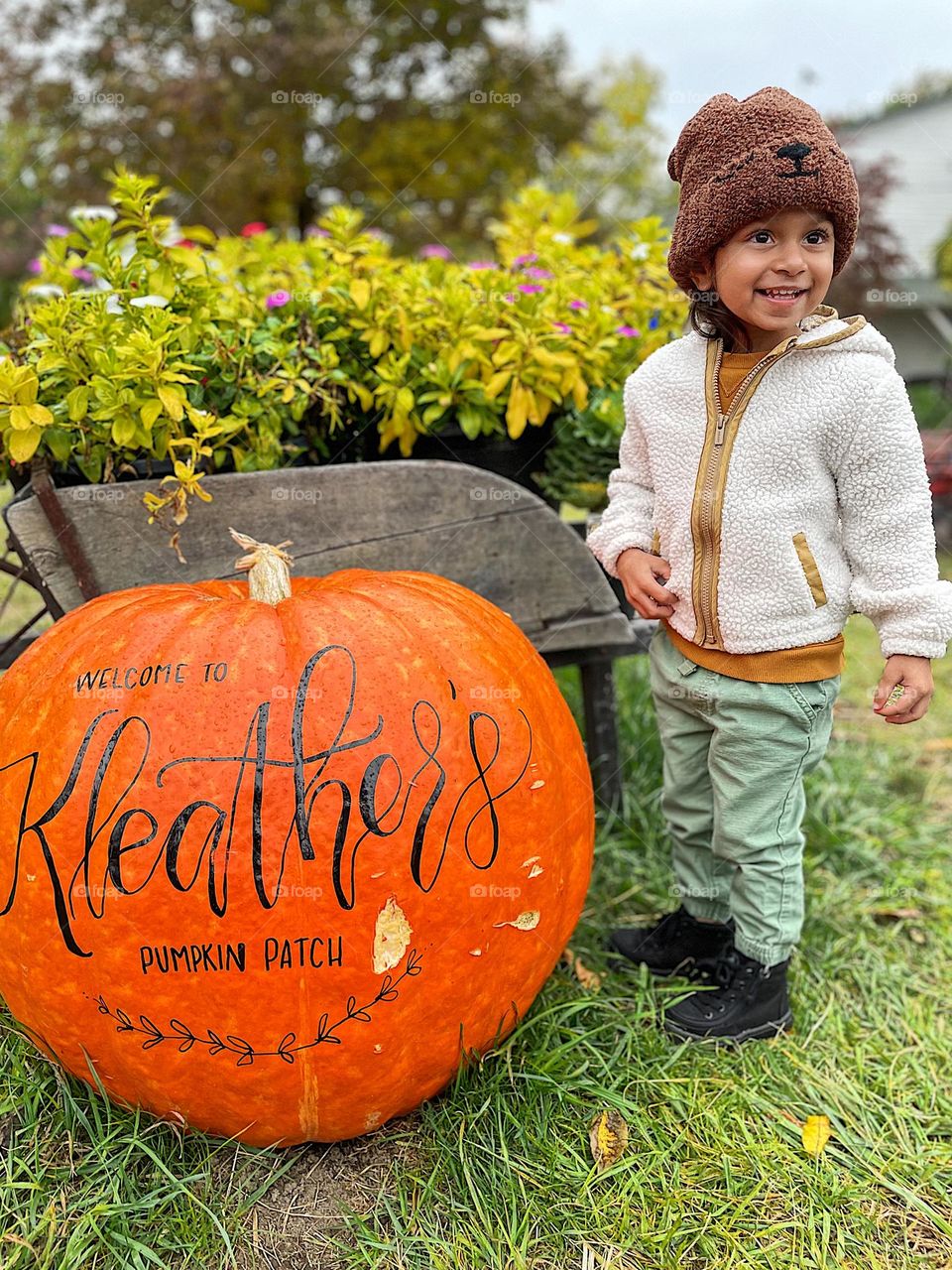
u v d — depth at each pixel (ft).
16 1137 5.77
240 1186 5.59
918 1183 5.85
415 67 27.89
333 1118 5.54
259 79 25.48
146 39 25.95
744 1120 6.19
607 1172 5.72
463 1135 5.81
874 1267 5.32
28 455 6.50
